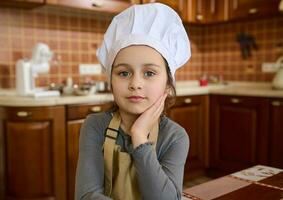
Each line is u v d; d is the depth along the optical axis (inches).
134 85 29.4
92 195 29.5
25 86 86.5
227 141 114.9
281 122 99.3
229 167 114.8
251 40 128.5
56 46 107.0
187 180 117.1
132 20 30.6
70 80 103.6
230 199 29.0
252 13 113.2
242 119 109.8
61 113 83.7
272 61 123.0
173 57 32.0
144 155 28.0
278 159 100.7
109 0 98.7
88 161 31.4
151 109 30.3
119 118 32.1
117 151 31.0
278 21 120.0
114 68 30.5
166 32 30.6
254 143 106.7
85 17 112.5
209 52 144.3
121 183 30.3
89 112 88.1
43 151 83.0
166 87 31.7
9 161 83.1
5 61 97.9
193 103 115.3
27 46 101.4
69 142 85.6
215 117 118.3
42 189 83.8
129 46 29.7
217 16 124.0
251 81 130.1
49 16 104.7
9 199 84.5
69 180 86.5
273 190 31.2
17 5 92.9
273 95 100.3
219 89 117.0
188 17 122.0
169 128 32.0
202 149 119.3
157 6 30.8
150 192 27.4
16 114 80.9
